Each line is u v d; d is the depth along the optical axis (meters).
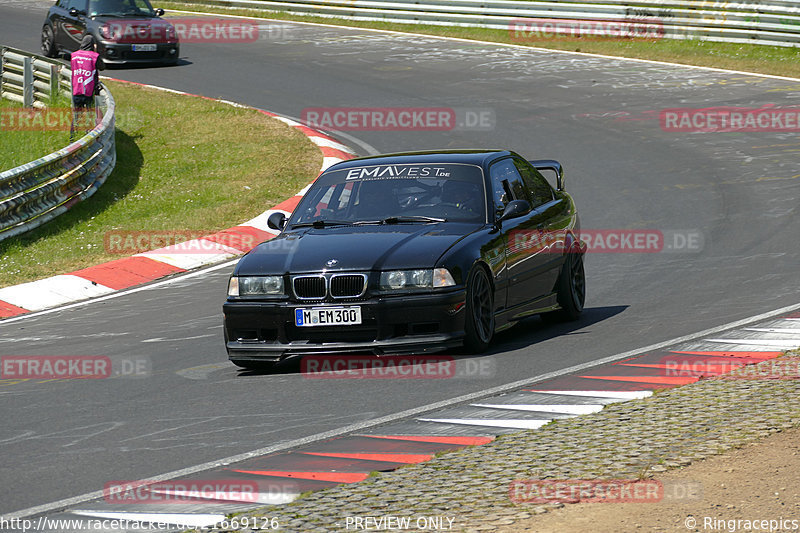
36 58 85.12
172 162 69.44
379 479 19.36
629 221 50.56
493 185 32.56
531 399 24.84
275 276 29.06
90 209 59.94
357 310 28.27
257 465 21.02
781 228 46.91
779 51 93.56
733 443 20.42
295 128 74.75
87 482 20.53
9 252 51.78
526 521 16.84
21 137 73.19
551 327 34.25
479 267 29.64
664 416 22.55
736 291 36.81
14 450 23.20
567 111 77.00
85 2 96.56
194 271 47.69
